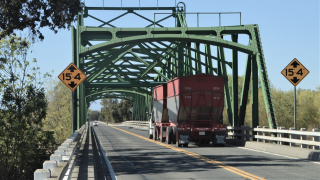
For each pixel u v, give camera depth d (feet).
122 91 217.36
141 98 259.39
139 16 105.60
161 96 85.81
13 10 53.52
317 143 45.80
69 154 22.90
